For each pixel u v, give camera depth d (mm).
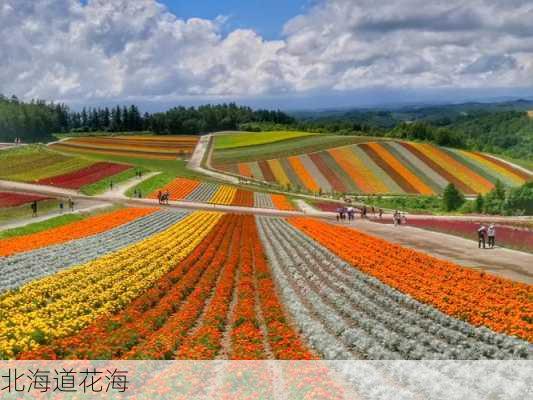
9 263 32750
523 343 18781
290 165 133000
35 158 115188
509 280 29531
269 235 49750
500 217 80062
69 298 24125
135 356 16922
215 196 90750
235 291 28203
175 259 35250
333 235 48750
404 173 125062
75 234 45281
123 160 141375
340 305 24781
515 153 195500
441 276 30469
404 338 19766
